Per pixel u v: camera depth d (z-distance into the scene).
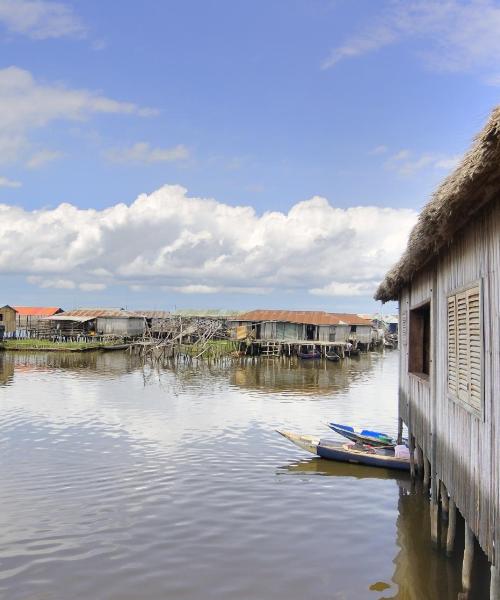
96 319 75.75
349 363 57.88
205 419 25.55
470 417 7.68
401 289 16.73
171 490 15.29
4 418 25.34
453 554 11.05
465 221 7.39
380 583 10.33
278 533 12.51
